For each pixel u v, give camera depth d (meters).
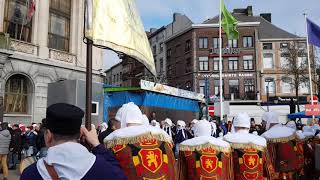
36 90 24.78
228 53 53.25
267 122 6.79
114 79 76.38
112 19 4.29
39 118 24.81
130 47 4.44
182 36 56.69
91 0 4.13
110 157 2.97
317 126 10.66
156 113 18.59
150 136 3.84
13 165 15.93
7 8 24.08
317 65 41.81
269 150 6.44
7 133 12.63
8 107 23.38
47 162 2.43
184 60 55.97
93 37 4.08
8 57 22.69
